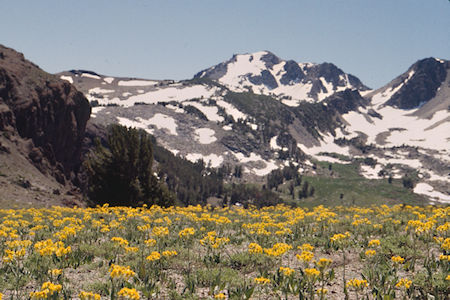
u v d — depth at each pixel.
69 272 9.94
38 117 72.06
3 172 50.06
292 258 11.40
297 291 8.32
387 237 12.73
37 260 10.16
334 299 8.01
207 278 9.22
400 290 8.31
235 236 14.89
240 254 11.08
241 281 9.04
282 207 25.84
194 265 10.68
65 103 78.94
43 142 72.00
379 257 10.49
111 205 36.88
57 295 7.36
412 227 14.40
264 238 13.84
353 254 11.70
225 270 9.76
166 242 12.97
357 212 22.03
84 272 9.98
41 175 60.09
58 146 76.62
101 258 11.44
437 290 7.79
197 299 8.04
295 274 9.54
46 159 70.38
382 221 16.98
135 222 17.97
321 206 23.17
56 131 75.81
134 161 37.41
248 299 7.93
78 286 8.87
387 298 7.62
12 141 64.19
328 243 12.44
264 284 7.98
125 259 11.00
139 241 13.55
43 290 7.02
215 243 11.04
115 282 8.88
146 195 39.12
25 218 20.09
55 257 10.49
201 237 14.52
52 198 45.97
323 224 16.19
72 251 11.34
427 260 10.07
